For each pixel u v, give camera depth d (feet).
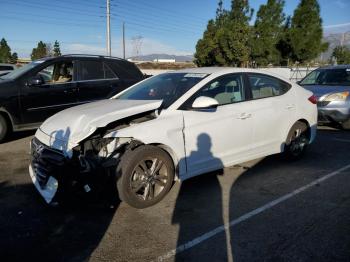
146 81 17.97
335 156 20.33
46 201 12.81
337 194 14.65
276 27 101.50
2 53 187.52
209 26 107.04
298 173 17.25
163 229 11.77
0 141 23.67
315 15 97.60
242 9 103.91
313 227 11.79
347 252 10.28
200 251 10.45
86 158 12.48
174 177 14.08
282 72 77.10
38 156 13.48
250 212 12.99
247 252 10.36
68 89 25.62
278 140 17.99
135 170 12.91
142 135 13.00
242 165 18.47
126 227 11.91
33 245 10.82
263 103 17.04
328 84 29.73
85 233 11.53
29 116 24.08
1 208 13.35
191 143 14.28
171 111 14.02
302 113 18.90
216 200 14.06
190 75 16.28
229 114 15.47
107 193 13.43
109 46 106.93
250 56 101.30
